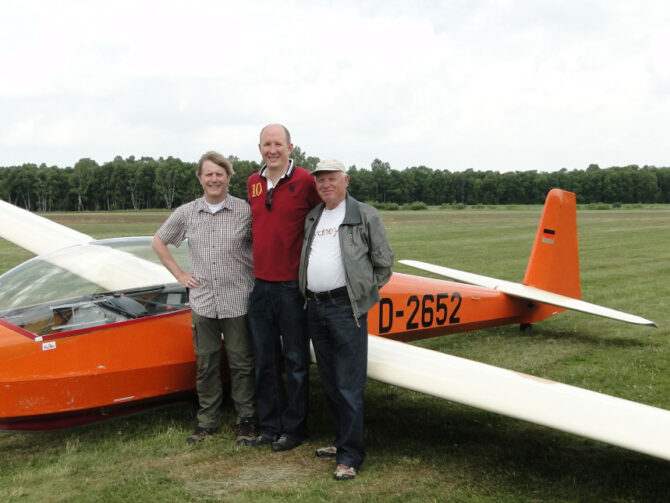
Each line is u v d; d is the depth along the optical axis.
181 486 2.96
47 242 5.55
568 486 3.03
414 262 7.04
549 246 6.07
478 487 3.00
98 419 3.43
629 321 5.02
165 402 3.64
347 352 3.07
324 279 3.03
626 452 3.46
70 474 3.10
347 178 3.05
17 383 3.07
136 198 99.94
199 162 3.30
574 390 2.97
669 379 4.70
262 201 3.19
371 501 2.83
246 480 3.03
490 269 11.57
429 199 113.62
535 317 6.22
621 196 106.88
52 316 3.25
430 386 3.17
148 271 3.69
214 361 3.49
